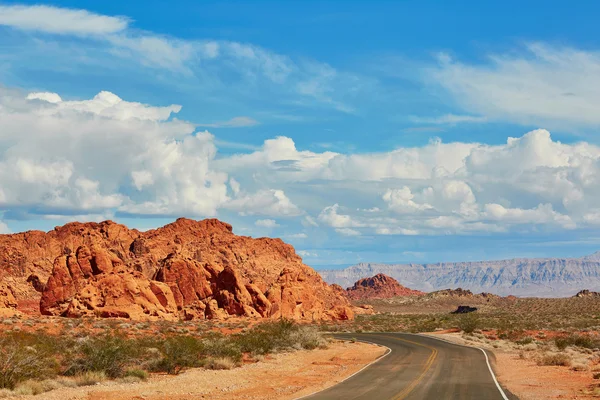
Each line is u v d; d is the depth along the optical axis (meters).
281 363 39.50
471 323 77.81
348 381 29.44
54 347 35.62
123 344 33.06
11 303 82.88
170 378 30.30
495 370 34.75
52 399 22.20
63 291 89.56
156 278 97.31
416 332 85.19
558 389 26.62
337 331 88.69
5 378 24.22
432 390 25.89
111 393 24.22
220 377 30.81
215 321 86.88
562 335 67.12
